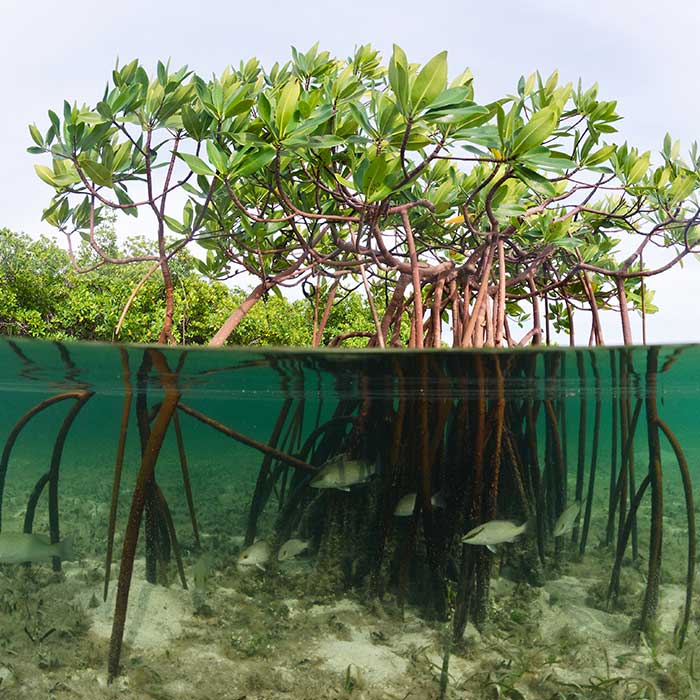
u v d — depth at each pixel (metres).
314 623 1.81
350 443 1.97
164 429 1.79
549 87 2.01
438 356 1.82
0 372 2.25
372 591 1.84
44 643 1.77
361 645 1.78
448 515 1.83
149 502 1.90
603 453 2.10
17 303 7.16
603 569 1.93
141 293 6.63
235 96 1.67
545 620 1.82
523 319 3.01
